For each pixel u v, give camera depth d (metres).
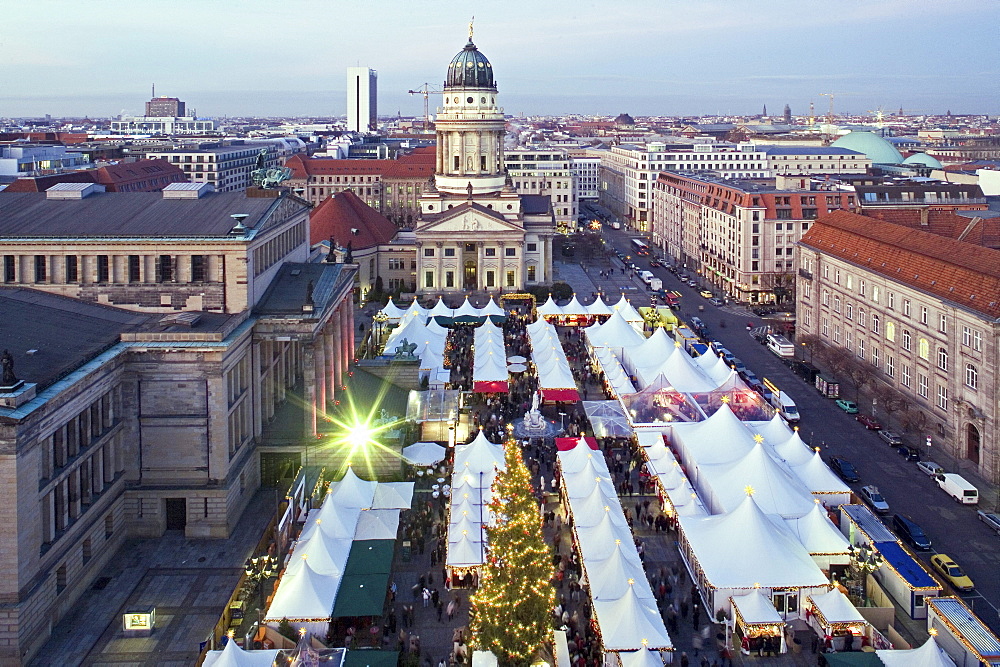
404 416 120.00
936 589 80.56
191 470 94.94
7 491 71.06
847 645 74.50
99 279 108.19
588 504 90.69
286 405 121.06
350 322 141.88
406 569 88.00
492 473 97.75
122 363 93.44
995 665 69.19
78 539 82.19
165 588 84.44
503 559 67.44
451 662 72.69
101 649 74.50
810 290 178.62
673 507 94.62
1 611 71.19
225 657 64.31
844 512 94.69
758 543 80.50
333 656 67.44
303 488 98.19
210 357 93.88
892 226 154.38
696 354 163.50
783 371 162.75
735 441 104.38
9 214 116.00
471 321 179.25
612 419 120.62
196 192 123.31
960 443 119.50
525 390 145.88
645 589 76.81
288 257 131.00
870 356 151.25
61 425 79.25
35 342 89.19
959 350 120.44
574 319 190.38
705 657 73.81
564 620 77.44
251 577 81.56
